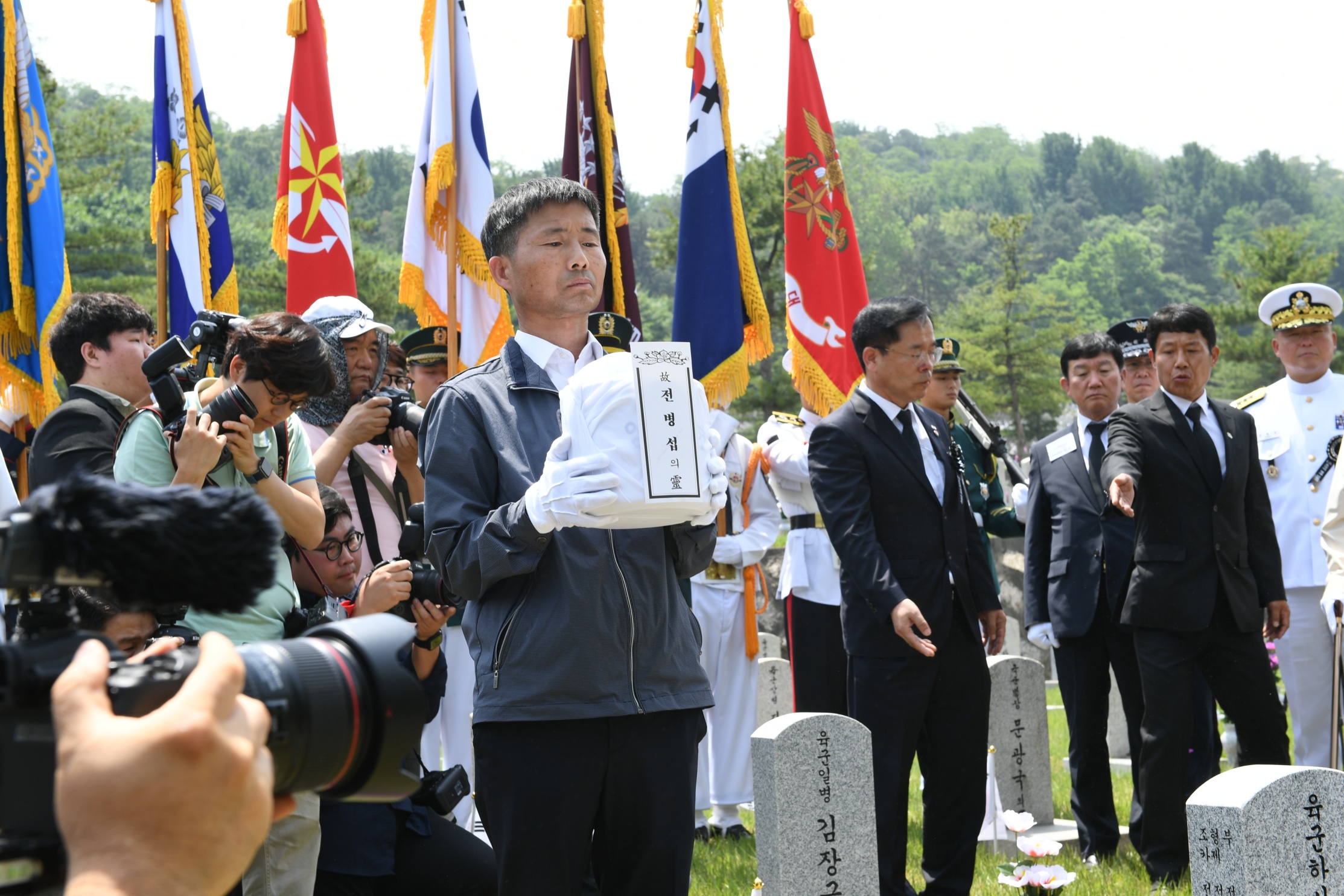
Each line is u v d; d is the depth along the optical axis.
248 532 1.04
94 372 4.16
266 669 1.17
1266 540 5.50
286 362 3.38
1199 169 160.62
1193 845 3.59
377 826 3.74
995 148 195.75
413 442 4.47
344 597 3.91
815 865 4.29
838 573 6.59
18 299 6.00
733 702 6.78
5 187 6.02
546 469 2.69
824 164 7.49
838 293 7.38
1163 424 5.43
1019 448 43.94
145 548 0.99
